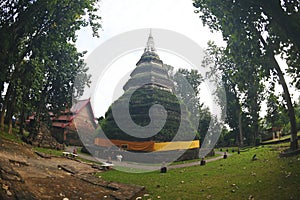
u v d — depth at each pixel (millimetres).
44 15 16625
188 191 7742
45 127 25781
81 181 9375
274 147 18594
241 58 10703
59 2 15836
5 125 21734
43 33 17953
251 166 11047
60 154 19000
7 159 9898
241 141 32781
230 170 10992
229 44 10648
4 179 6281
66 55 25688
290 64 11914
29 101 24297
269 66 10945
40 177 8594
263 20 9984
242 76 11320
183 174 11695
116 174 12062
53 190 7227
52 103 27453
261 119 36250
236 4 9078
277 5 8031
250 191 6773
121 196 7340
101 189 8336
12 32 14367
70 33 19016
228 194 6820
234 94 30562
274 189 6551
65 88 26625
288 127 36188
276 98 13492
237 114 34562
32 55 19031
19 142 17859
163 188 8555
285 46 10656
